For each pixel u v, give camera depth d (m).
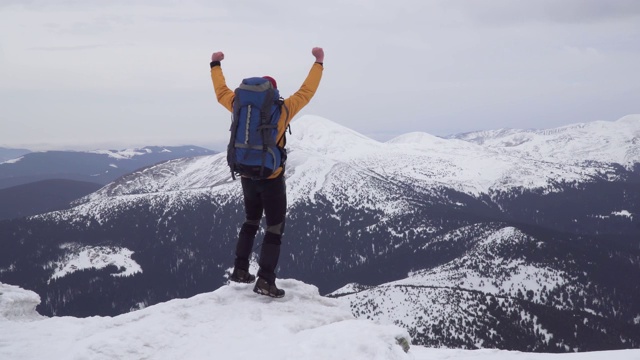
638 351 9.52
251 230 6.11
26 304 7.58
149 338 4.84
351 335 4.59
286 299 5.95
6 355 5.23
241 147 5.32
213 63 6.02
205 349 4.82
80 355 4.58
